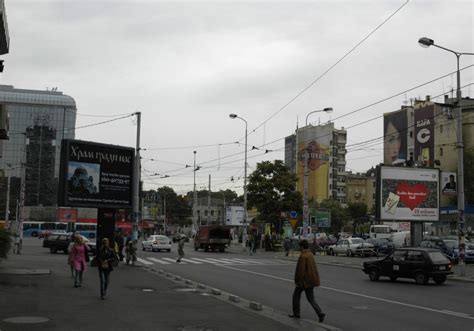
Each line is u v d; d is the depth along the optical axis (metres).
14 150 83.69
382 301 16.23
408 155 90.06
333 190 116.31
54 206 91.56
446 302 16.11
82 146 27.17
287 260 39.81
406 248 23.17
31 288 16.81
